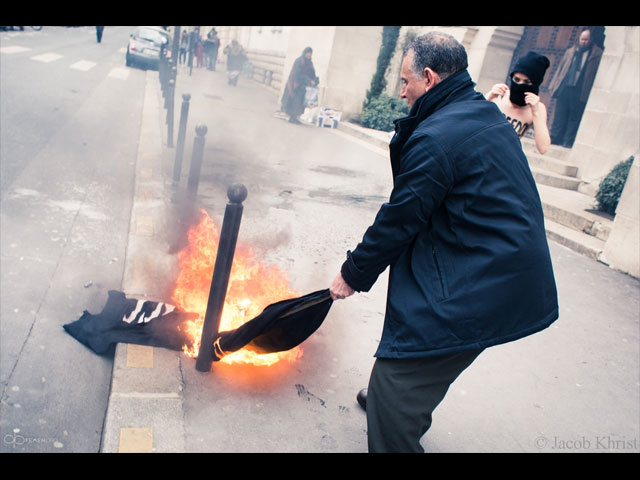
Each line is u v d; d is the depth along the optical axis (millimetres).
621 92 8398
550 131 10828
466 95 2053
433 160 1859
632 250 5812
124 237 4984
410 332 1937
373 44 14789
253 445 2510
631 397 3471
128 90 14094
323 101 14875
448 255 1968
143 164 7246
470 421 2979
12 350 3107
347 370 3266
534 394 3344
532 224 1932
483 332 1904
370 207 7059
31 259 4250
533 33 11750
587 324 4473
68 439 2551
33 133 7992
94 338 3207
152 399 2670
